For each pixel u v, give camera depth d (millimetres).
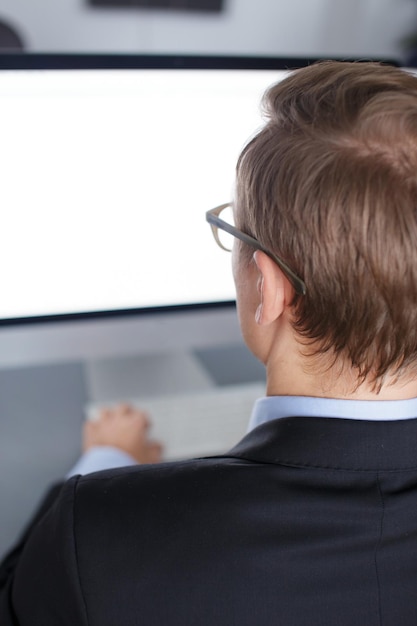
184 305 679
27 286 631
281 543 317
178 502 333
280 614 316
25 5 1437
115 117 581
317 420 340
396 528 321
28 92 551
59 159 583
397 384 343
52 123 569
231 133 613
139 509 334
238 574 316
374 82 301
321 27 1612
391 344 309
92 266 638
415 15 1630
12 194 586
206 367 814
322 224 284
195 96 591
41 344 683
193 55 572
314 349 339
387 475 326
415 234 276
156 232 636
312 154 287
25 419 724
